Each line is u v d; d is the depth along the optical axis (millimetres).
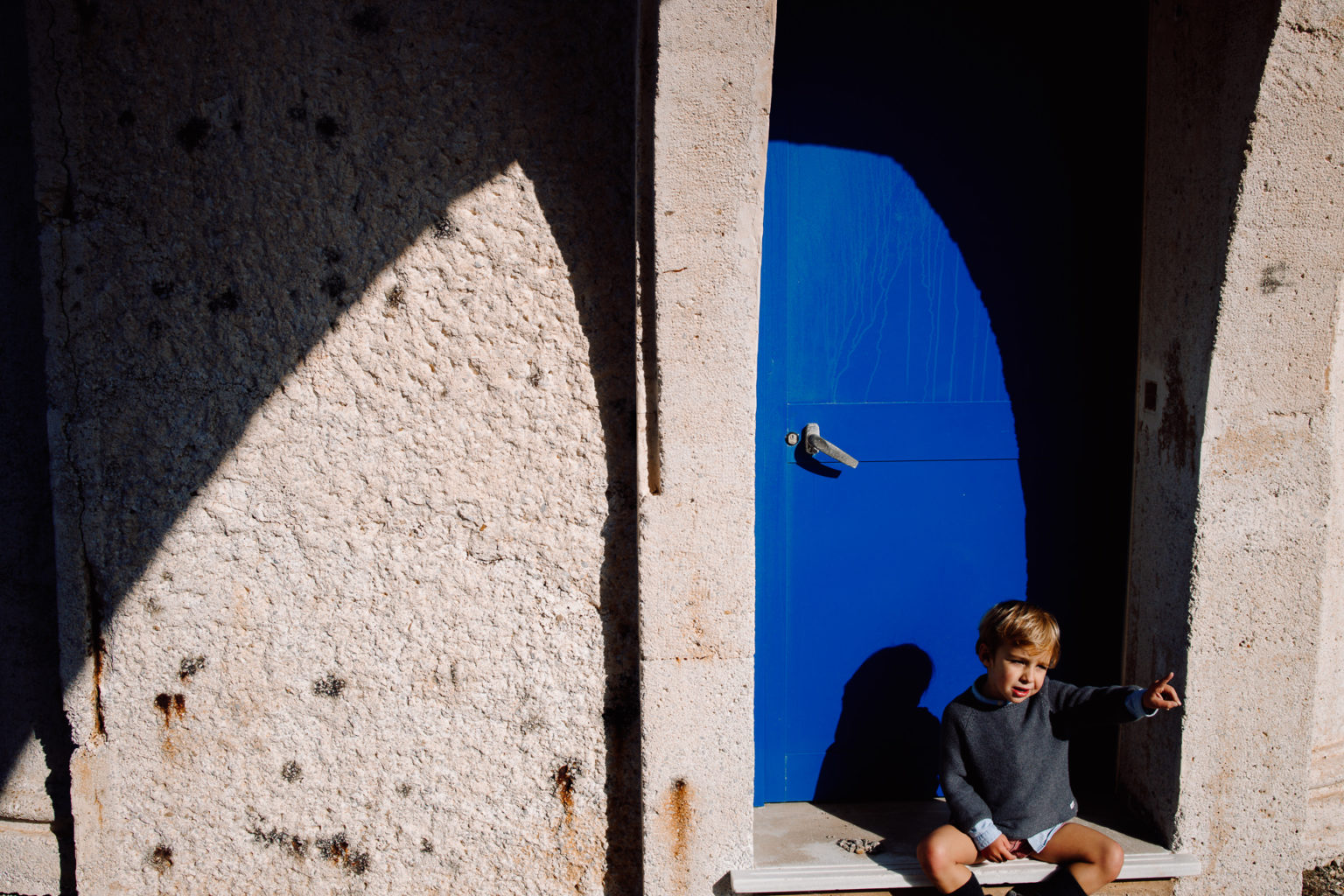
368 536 2303
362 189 2213
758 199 2092
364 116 2195
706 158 2061
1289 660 2361
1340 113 2113
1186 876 2389
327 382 2262
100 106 2203
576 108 2203
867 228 2553
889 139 2539
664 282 2109
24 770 2551
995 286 2602
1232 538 2309
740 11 1985
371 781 2381
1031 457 2654
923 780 2711
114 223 2232
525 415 2277
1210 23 2195
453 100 2195
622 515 2311
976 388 2623
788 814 2621
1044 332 2623
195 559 2309
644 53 2041
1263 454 2287
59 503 2283
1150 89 2434
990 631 2293
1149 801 2488
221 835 2400
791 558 2617
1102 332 2635
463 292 2240
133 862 2408
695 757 2287
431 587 2320
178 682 2346
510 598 2328
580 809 2400
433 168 2209
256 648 2334
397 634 2332
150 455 2285
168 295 2248
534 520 2307
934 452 2623
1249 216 2152
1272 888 2447
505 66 2189
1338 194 2168
